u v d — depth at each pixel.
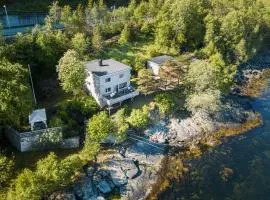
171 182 62.00
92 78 74.94
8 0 109.81
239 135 75.81
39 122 63.78
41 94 74.44
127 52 95.12
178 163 66.44
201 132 74.75
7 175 52.81
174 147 70.12
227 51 103.62
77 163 56.41
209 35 101.19
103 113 65.94
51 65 78.06
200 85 79.31
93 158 62.44
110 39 99.19
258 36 113.88
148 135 70.56
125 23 103.94
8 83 58.00
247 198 59.69
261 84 99.38
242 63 107.75
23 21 102.44
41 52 76.56
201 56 97.81
